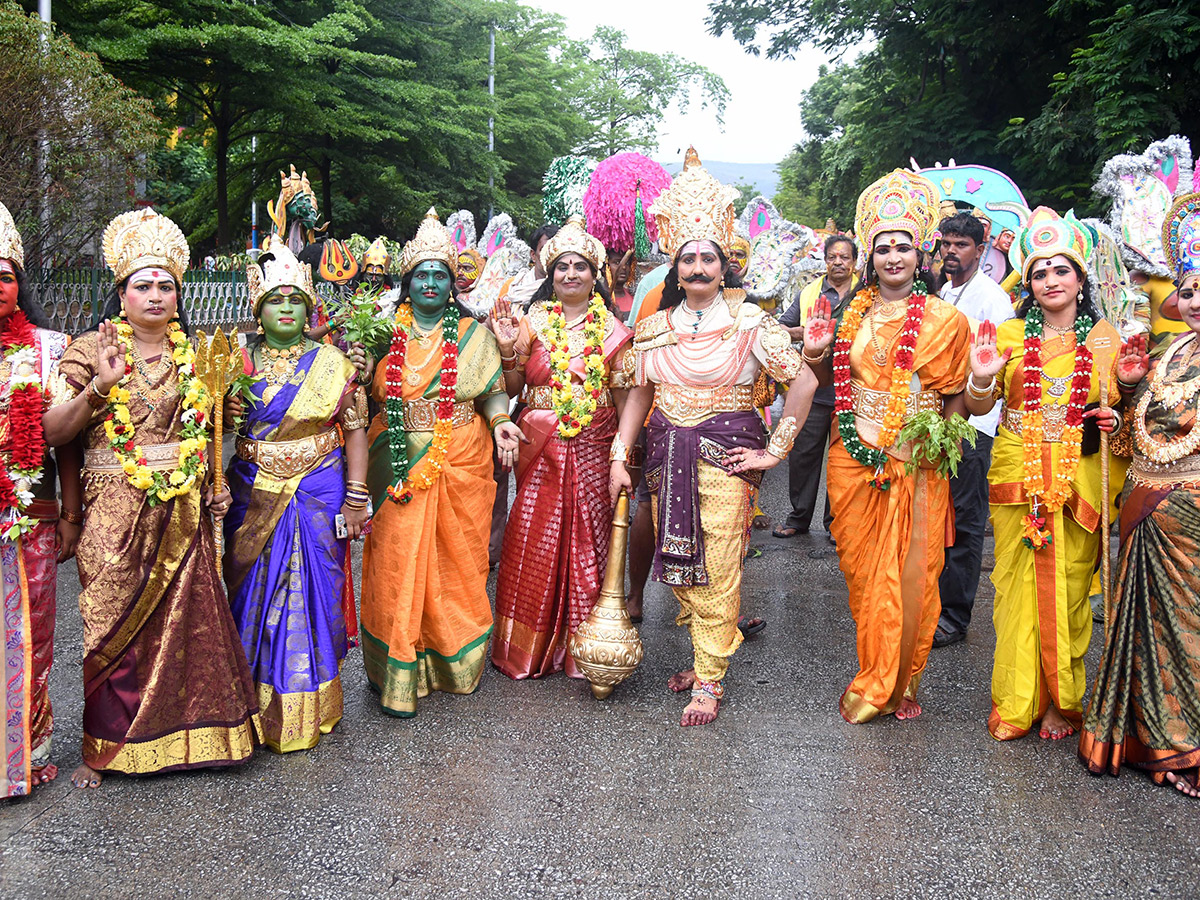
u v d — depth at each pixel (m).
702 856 2.94
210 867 2.84
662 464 3.99
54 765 3.46
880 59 18.19
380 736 3.76
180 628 3.36
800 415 3.92
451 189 22.47
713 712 3.93
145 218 3.36
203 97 17.55
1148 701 3.44
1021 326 3.84
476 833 3.04
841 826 3.12
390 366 3.97
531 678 4.39
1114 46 11.45
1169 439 3.43
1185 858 2.95
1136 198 4.81
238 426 3.69
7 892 2.70
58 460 3.47
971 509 4.89
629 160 5.31
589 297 4.58
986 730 3.89
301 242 5.25
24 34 8.25
